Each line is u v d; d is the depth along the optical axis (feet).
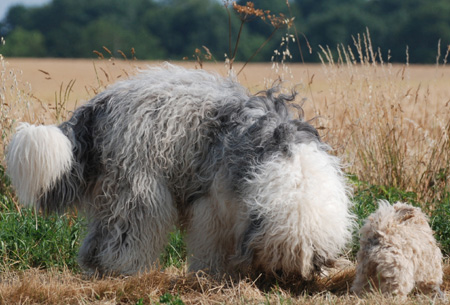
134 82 23.30
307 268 20.30
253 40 203.72
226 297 20.75
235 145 21.42
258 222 20.51
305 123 21.99
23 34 243.81
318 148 21.36
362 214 26.71
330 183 20.48
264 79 31.53
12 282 22.39
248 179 20.71
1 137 29.84
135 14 267.59
